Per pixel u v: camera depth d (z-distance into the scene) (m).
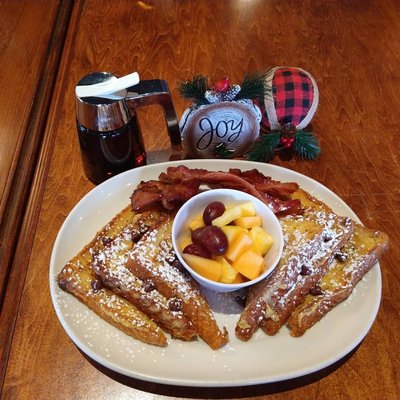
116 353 0.40
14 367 0.42
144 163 0.57
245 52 0.70
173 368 0.39
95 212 0.50
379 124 0.62
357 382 0.42
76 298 0.43
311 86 0.57
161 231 0.46
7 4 0.74
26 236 0.51
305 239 0.45
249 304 0.42
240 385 0.38
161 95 0.49
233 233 0.42
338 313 0.44
